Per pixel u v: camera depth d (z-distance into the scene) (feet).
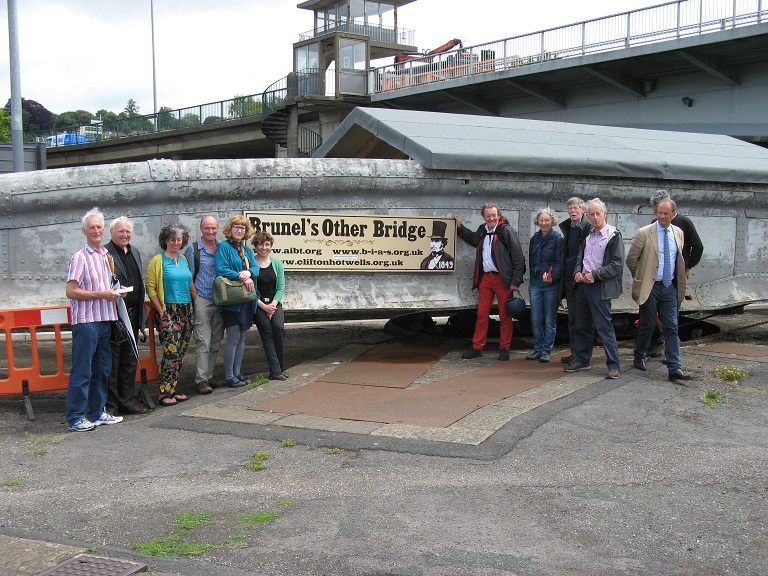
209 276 24.77
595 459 17.90
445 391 23.71
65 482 17.19
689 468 17.42
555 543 13.55
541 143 32.22
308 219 28.40
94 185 26.18
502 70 90.68
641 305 25.68
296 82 123.34
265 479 16.92
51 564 12.67
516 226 31.32
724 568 12.72
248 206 27.99
